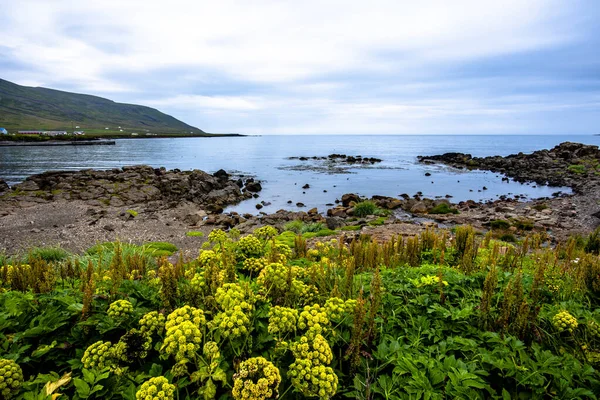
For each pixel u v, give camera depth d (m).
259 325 3.33
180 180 33.41
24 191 27.97
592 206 25.88
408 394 2.94
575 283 4.92
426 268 5.73
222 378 2.65
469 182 44.88
